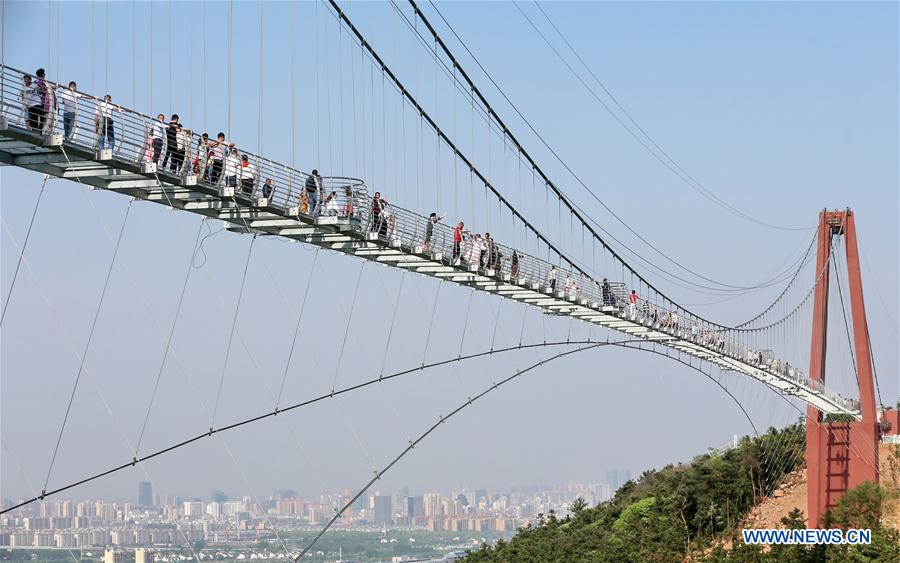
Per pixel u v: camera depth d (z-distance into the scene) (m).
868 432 141.25
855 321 146.62
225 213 53.62
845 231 150.75
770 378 136.25
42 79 40.78
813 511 138.75
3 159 44.41
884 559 93.50
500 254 78.38
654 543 113.06
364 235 60.75
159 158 46.25
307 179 56.28
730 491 137.62
